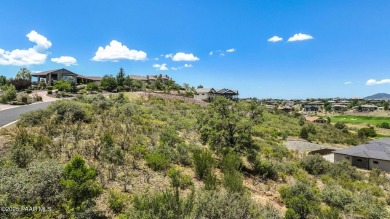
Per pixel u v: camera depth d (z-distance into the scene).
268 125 47.84
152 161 11.12
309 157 20.89
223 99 16.38
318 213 9.27
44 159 8.65
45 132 12.69
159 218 5.76
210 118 15.92
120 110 22.56
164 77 104.44
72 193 6.11
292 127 50.84
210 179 9.85
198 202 7.03
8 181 5.91
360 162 27.23
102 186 8.19
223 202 7.01
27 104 31.30
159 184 9.57
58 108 16.78
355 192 14.98
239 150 14.90
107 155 10.61
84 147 11.33
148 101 40.19
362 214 10.94
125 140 13.33
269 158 19.97
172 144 15.41
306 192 11.38
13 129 13.02
